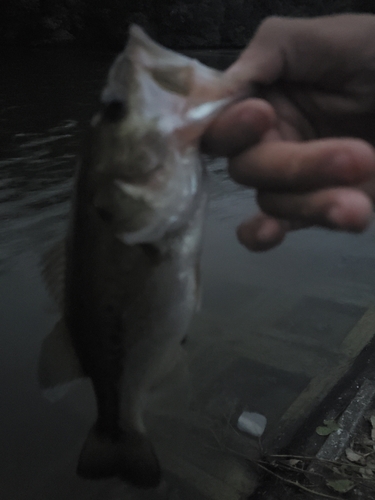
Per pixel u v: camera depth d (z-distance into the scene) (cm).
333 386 60
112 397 27
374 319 77
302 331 76
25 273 95
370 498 43
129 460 29
